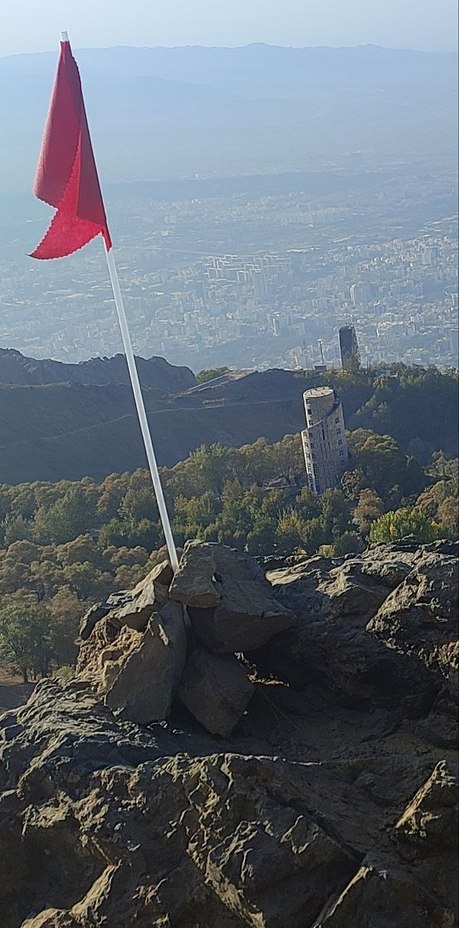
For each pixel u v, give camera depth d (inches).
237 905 270.1
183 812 293.1
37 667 567.8
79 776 314.7
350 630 371.2
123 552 845.2
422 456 1694.1
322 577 404.5
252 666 397.1
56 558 795.4
